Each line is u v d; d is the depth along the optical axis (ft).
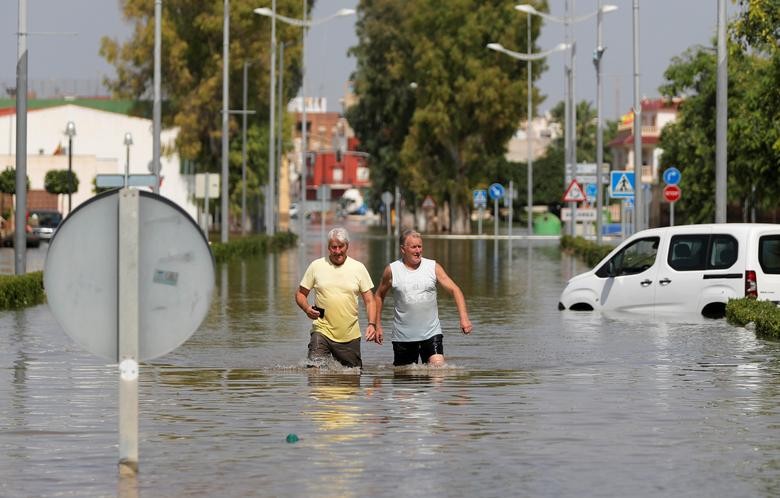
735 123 315.17
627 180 357.41
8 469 75.82
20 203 231.91
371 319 123.24
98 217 69.05
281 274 307.99
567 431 88.84
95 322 69.26
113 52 604.90
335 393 107.76
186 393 107.86
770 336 156.66
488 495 69.21
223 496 68.95
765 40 248.73
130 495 69.10
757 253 183.83
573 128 494.18
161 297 69.10
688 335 158.30
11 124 645.92
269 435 87.20
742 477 73.77
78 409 99.19
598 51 419.74
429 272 124.98
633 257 194.70
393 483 72.02
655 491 70.18
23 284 212.64
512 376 119.24
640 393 107.55
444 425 91.20
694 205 487.20
